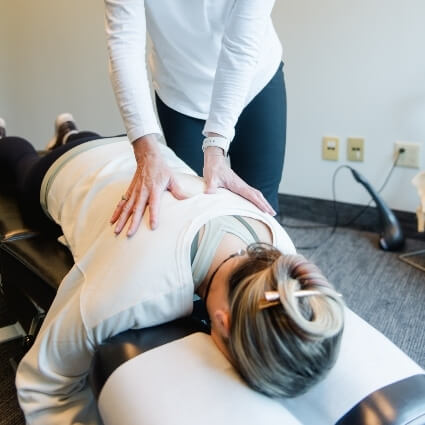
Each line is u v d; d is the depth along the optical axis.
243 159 1.51
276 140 1.49
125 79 1.11
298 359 0.70
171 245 0.90
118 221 0.99
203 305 1.08
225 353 0.80
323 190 2.51
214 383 0.75
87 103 2.99
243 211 1.00
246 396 0.74
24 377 0.97
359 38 2.18
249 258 0.85
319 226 2.53
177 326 0.91
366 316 1.78
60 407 0.98
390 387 0.79
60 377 0.96
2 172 1.82
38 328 1.25
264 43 1.39
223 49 1.19
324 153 2.44
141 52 1.15
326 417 0.79
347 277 2.03
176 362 0.79
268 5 1.19
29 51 3.04
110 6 1.13
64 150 1.45
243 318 0.74
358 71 2.23
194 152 1.56
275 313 0.71
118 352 0.83
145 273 0.88
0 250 1.41
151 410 0.72
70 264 1.27
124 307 0.87
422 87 2.12
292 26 2.31
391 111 2.22
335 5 2.19
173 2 1.25
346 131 2.35
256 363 0.72
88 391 1.02
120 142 1.41
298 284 0.74
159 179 1.03
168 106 1.53
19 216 1.57
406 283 1.98
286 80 2.41
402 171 2.29
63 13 2.85
